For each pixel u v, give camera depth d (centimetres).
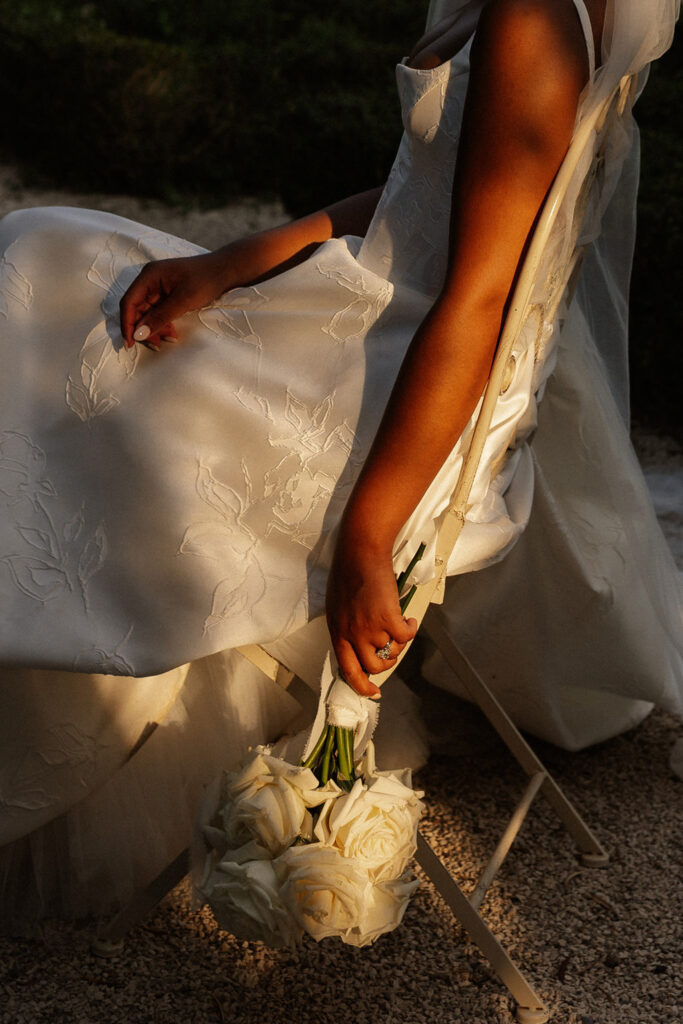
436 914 186
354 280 162
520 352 163
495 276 140
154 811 188
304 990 168
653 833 209
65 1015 162
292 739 159
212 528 152
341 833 134
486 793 220
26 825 172
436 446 141
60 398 165
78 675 168
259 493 154
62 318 172
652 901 191
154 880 168
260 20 1038
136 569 151
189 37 1027
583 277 219
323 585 153
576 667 212
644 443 419
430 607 188
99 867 183
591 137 145
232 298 170
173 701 184
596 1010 165
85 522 155
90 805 181
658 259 410
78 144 833
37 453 162
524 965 175
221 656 188
